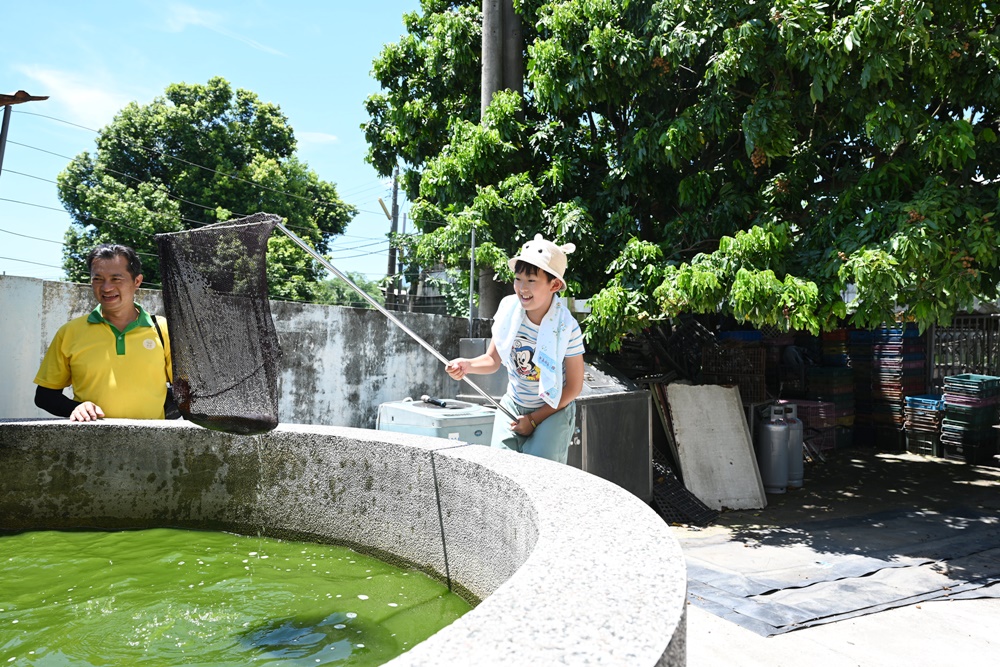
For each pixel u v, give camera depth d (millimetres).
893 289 5285
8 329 4301
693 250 7281
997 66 5633
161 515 2699
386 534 2336
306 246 2469
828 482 8367
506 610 893
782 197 7117
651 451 6863
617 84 7492
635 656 758
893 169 6086
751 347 8312
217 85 24547
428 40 10453
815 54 5793
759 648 3461
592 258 7527
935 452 9875
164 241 2344
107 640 1650
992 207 5664
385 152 11383
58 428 2699
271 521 2596
